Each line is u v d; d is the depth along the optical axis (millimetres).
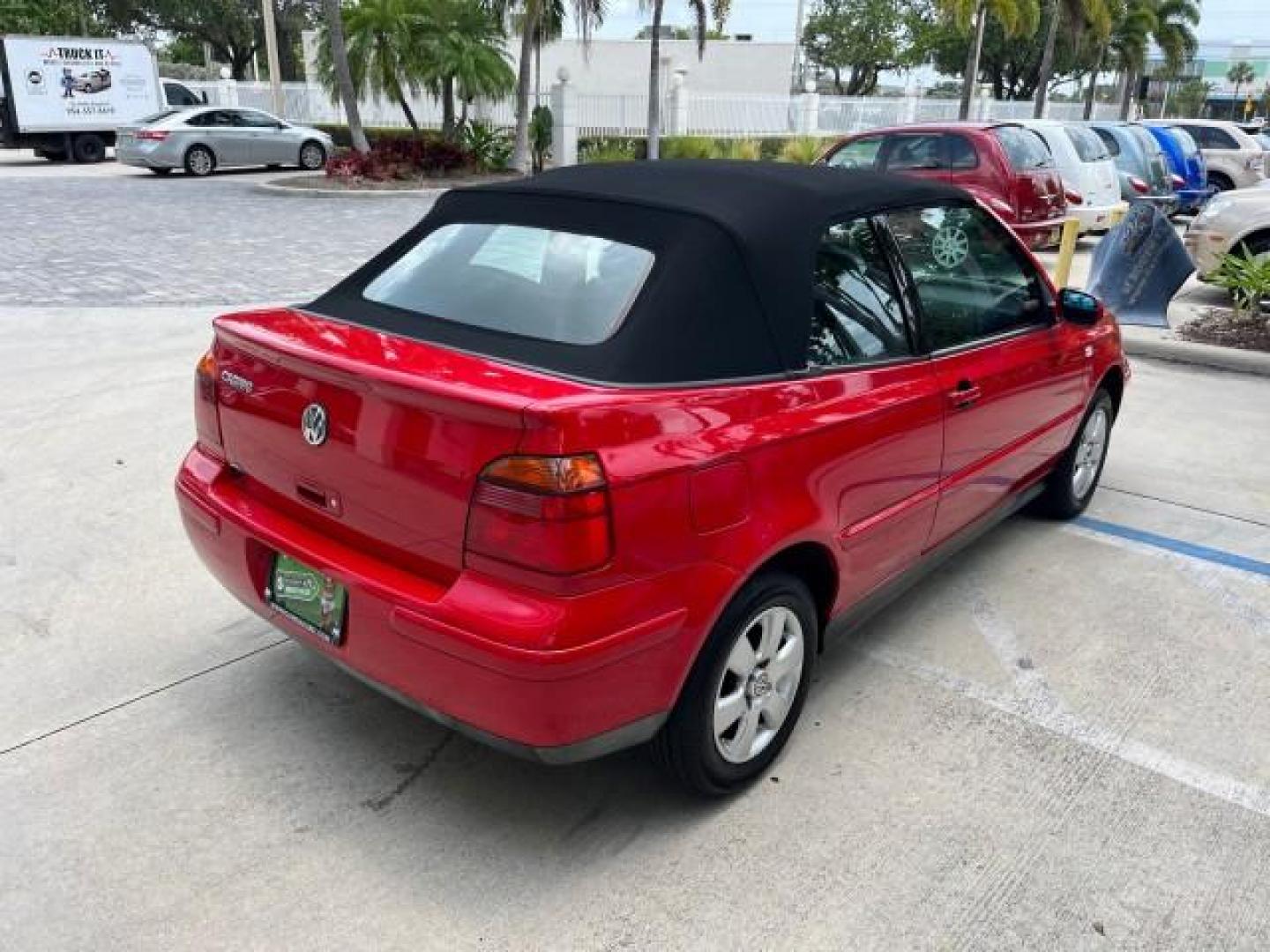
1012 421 4164
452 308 3092
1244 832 3033
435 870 2793
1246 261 9945
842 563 3238
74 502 5070
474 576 2496
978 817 3059
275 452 2949
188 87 30625
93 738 3311
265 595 3105
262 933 2570
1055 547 5000
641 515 2484
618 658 2496
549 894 2719
